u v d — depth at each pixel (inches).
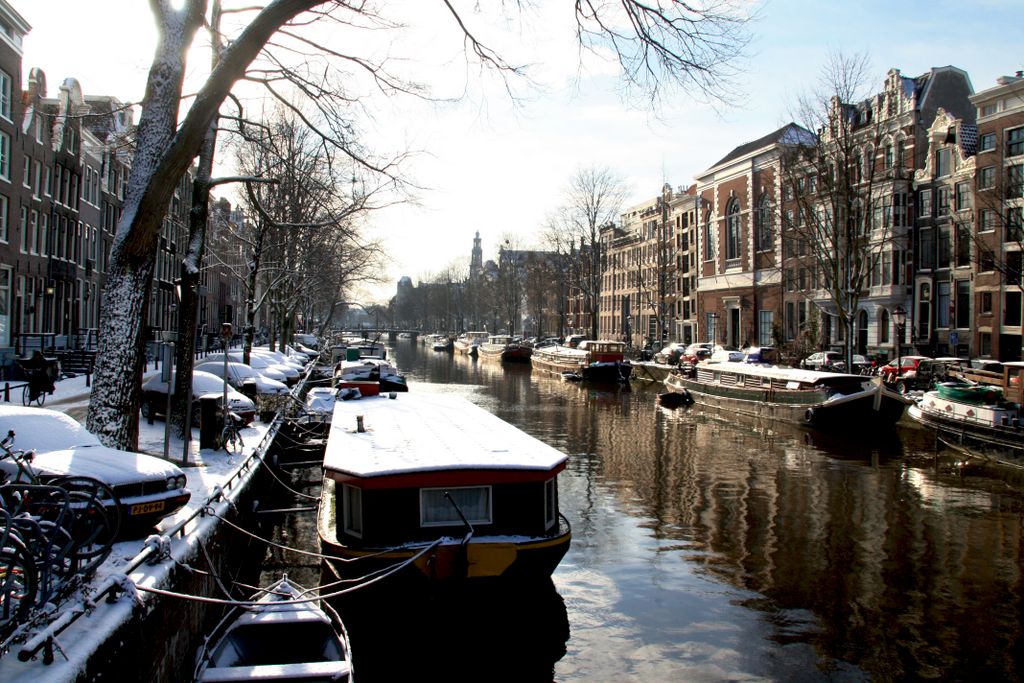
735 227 2519.7
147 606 256.1
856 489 709.3
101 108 1598.2
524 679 344.2
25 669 192.2
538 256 3410.4
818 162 1343.5
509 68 450.9
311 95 487.5
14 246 1146.7
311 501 652.7
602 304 3651.6
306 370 1556.3
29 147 1199.6
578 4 412.8
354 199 1648.6
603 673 347.3
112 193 1648.6
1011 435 756.6
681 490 707.4
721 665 353.4
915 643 376.5
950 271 1593.3
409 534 387.2
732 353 1856.5
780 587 454.0
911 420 1067.3
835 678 342.0
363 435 490.0
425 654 371.9
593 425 1163.3
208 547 350.0
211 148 566.3
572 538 552.1
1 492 262.5
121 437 401.7
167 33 418.6
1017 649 370.0
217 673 268.7
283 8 390.0
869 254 1416.1
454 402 677.9
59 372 1031.6
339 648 294.8
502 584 380.8
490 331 4768.7
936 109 1743.4
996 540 545.0
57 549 257.0
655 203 3122.5
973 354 1507.1
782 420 1158.3
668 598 436.1
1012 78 1424.7
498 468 391.2
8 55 1112.2
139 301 411.5
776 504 653.9
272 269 1205.7
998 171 1318.9
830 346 1924.2
